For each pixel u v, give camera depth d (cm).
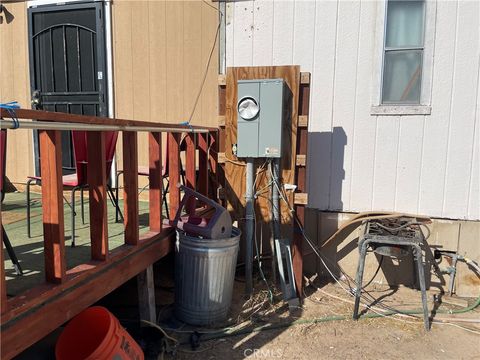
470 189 375
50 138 175
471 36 361
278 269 372
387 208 393
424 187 383
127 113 473
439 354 280
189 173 344
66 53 486
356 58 385
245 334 297
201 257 293
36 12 488
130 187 248
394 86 384
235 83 360
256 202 368
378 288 390
